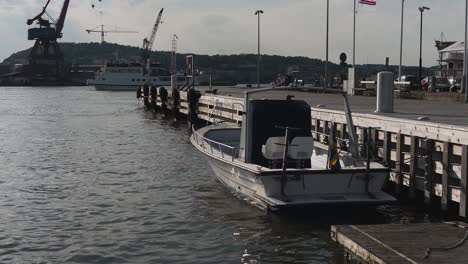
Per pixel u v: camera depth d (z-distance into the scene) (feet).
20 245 41.14
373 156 54.90
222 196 55.67
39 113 198.59
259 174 44.21
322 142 58.65
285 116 50.37
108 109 218.79
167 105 174.60
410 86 136.15
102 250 39.78
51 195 58.03
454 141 43.14
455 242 29.89
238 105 105.50
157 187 61.36
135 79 467.11
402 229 32.40
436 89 131.95
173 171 71.61
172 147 97.14
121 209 51.47
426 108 80.43
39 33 652.07
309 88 50.49
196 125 134.21
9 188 61.87
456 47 160.45
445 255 27.91
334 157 45.39
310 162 49.34
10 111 210.79
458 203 45.09
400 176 51.06
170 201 54.34
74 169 74.64
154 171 71.92
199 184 62.39
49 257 38.58
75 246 40.75
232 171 52.37
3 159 84.79
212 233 43.14
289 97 51.80
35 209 51.93
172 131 127.54
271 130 50.03
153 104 192.24
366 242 30.04
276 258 37.19
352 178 44.65
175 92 158.40
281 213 45.88
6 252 39.65
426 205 47.03
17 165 78.69
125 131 128.47
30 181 66.08
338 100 106.52
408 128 49.62
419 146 48.57
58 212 50.72
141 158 84.07
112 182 64.75
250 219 46.42
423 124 47.34
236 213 48.55
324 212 45.91
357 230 32.35
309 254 37.78
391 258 27.48
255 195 47.29
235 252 38.63
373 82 146.41
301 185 44.37
